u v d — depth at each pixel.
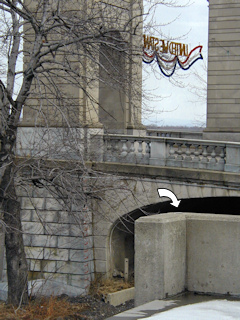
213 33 34.44
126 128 28.97
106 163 23.23
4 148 17.20
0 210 16.97
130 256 26.88
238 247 7.87
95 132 23.00
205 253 8.05
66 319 17.02
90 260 24.48
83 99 22.53
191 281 8.12
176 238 7.93
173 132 37.72
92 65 17.70
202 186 21.97
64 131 18.70
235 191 21.30
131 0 21.58
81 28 17.72
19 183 18.20
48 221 24.08
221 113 34.41
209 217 8.09
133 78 19.17
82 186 17.52
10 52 17.23
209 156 23.17
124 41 17.17
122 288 23.97
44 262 24.34
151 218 7.79
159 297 7.64
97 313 20.42
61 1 19.34
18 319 15.24
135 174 23.28
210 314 6.29
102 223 24.42
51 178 17.41
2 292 22.27
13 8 16.81
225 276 7.92
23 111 22.72
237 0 33.94
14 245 17.95
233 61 34.16
